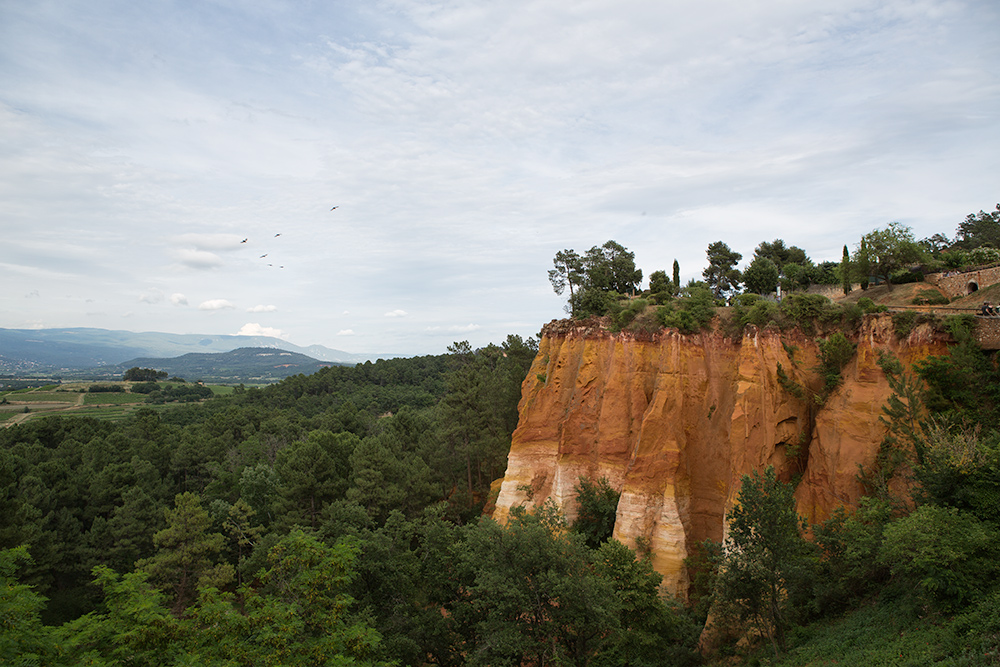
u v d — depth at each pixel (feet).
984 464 77.97
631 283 230.68
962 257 158.20
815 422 120.47
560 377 168.66
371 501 187.21
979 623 65.21
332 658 79.56
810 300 127.95
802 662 80.79
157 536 177.27
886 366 107.55
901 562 75.87
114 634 81.30
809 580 90.79
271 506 214.48
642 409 141.49
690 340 138.41
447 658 118.11
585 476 149.69
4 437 288.10
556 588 88.38
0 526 163.12
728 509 116.67
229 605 86.28
